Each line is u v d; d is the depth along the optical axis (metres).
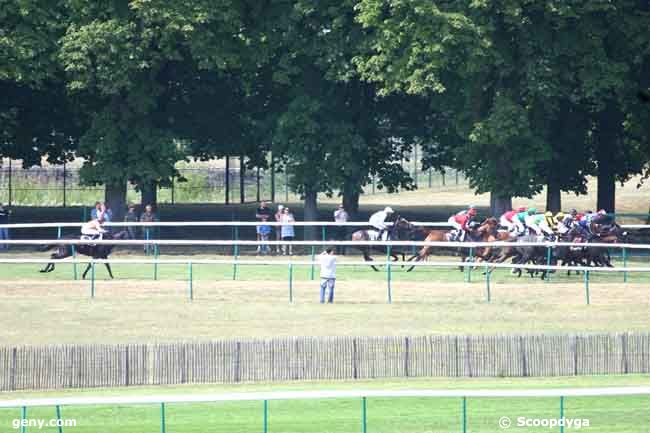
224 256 64.62
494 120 65.81
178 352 35.59
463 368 36.69
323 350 36.12
